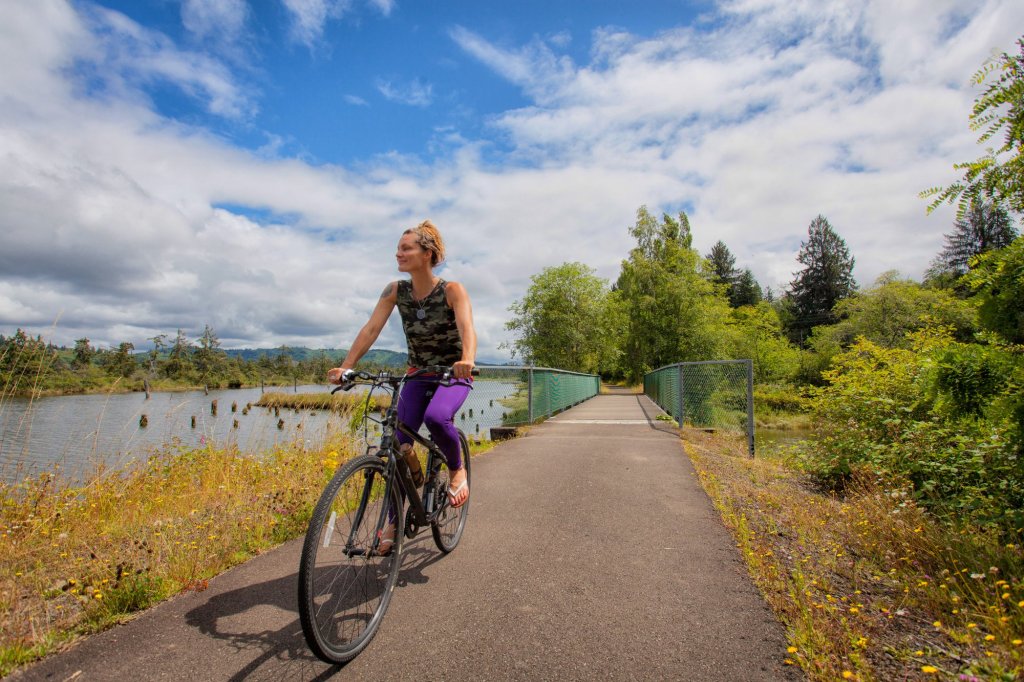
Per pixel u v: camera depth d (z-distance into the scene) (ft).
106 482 17.65
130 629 8.21
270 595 9.39
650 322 138.21
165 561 10.63
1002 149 11.18
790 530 13.42
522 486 17.90
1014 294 12.49
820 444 25.09
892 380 24.64
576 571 10.52
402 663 7.29
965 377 13.48
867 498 15.66
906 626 8.30
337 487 7.43
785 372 150.92
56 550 11.99
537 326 178.09
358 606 7.94
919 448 20.03
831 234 247.29
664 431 33.81
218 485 18.94
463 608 8.93
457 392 10.04
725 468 22.26
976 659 7.20
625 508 15.14
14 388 17.47
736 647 7.64
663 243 148.87
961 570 10.44
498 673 7.03
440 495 10.57
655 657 7.39
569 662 7.29
